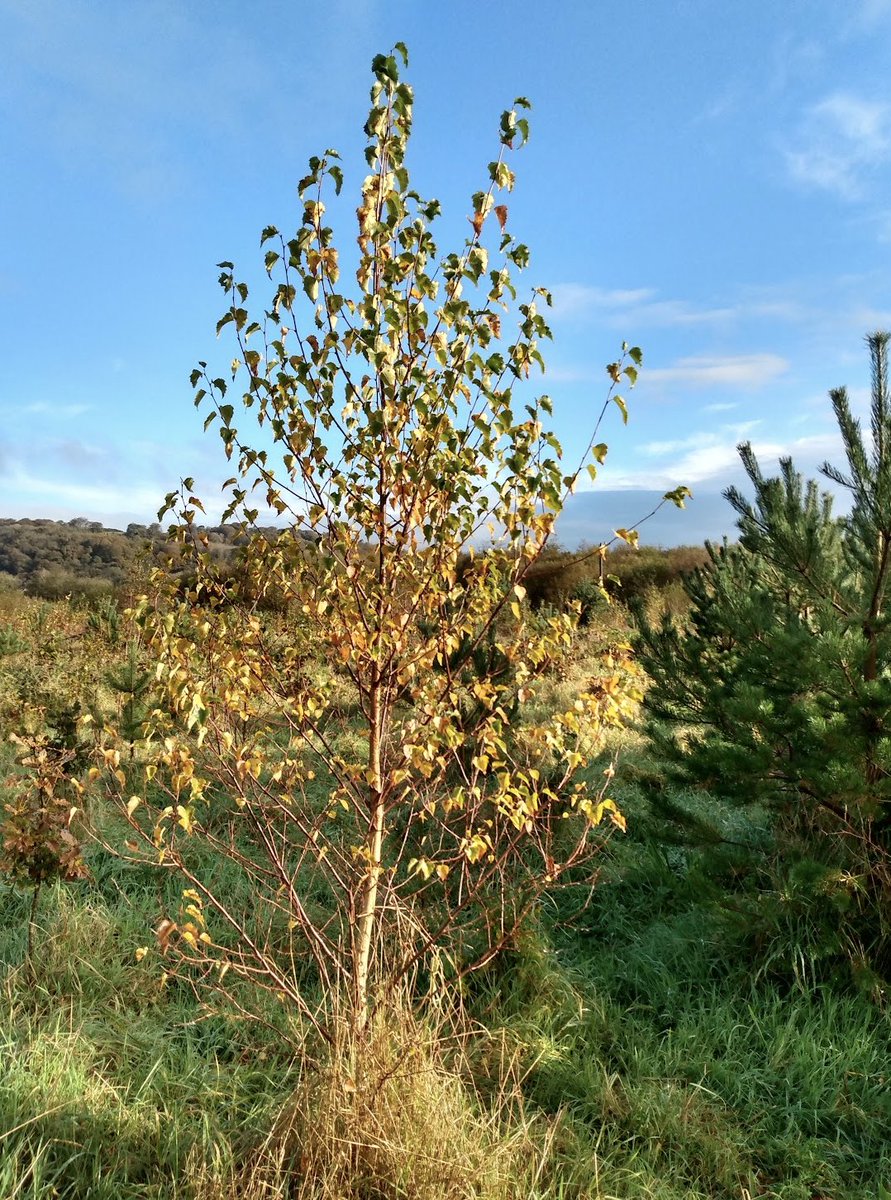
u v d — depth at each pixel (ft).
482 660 16.15
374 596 9.18
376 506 8.83
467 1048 10.71
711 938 13.70
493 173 8.70
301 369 8.25
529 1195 8.05
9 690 26.78
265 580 9.63
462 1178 7.96
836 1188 8.87
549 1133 8.85
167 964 12.69
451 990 11.79
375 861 9.27
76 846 12.89
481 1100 9.86
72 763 15.21
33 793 13.67
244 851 16.84
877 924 12.86
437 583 9.33
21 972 12.12
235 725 10.19
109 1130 8.87
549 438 8.77
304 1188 7.83
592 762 21.34
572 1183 8.46
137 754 21.68
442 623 9.66
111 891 15.56
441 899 13.83
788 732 13.23
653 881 15.74
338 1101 8.35
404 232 8.15
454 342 8.70
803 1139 9.63
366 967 9.48
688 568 63.72
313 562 9.22
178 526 9.52
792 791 14.98
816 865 12.36
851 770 12.26
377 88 7.73
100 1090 9.41
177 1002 11.86
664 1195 8.47
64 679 29.96
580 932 14.60
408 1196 7.78
